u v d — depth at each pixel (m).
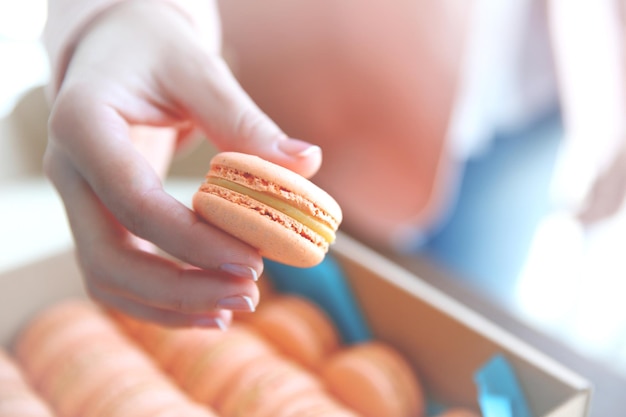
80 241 0.36
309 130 0.90
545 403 0.44
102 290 0.37
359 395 0.50
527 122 0.95
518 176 0.96
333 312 0.57
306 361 0.53
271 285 0.62
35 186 0.71
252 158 0.32
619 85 0.68
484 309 0.90
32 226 0.59
